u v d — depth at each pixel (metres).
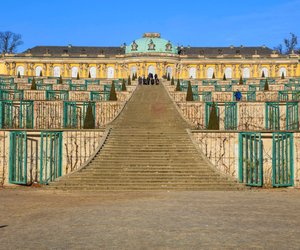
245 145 28.92
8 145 28.67
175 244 13.00
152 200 20.77
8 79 71.50
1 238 13.82
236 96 45.09
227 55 123.62
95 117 38.75
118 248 12.60
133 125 35.44
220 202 20.17
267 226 15.30
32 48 130.25
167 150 29.02
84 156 29.39
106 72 124.44
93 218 16.53
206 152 29.45
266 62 121.94
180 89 59.41
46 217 16.88
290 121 34.47
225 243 13.10
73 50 129.38
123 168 26.83
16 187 27.89
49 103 35.34
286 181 28.20
